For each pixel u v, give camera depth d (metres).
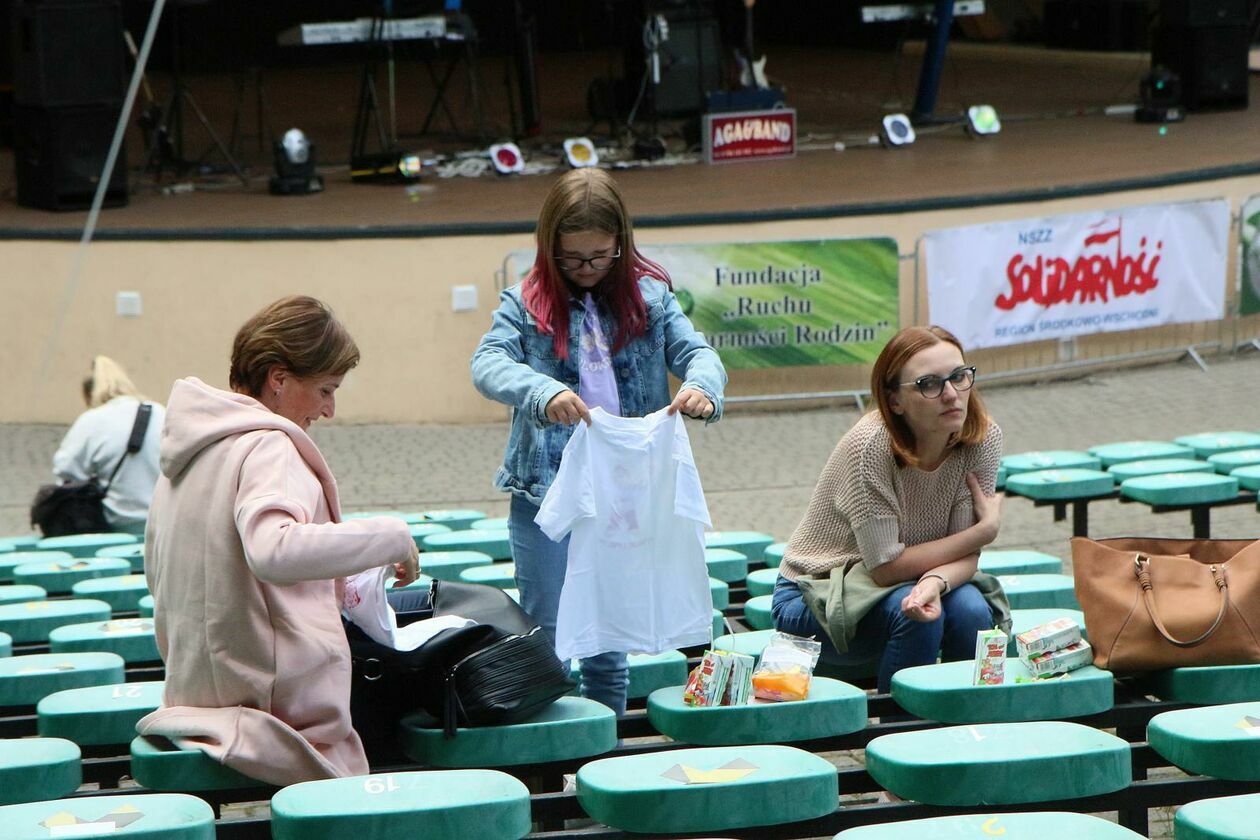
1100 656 3.87
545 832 3.39
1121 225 12.91
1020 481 6.74
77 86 13.38
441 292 12.39
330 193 14.49
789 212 12.47
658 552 3.93
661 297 4.15
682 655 4.50
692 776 3.02
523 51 17.31
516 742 3.47
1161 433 11.22
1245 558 3.89
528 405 3.83
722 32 18.91
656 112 16.42
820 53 26.53
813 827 3.19
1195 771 3.18
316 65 24.48
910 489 4.49
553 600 4.20
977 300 12.54
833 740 3.74
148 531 3.53
